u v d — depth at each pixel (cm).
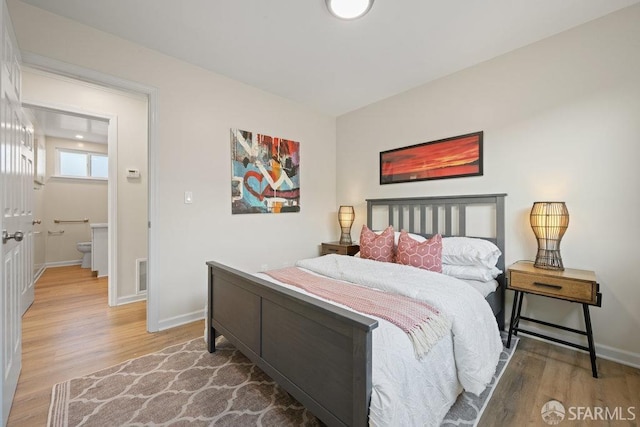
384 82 296
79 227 519
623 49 190
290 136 346
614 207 195
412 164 309
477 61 254
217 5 185
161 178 245
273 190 329
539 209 209
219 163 283
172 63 250
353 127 377
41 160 459
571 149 211
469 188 265
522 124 233
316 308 116
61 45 198
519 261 233
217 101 280
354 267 219
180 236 257
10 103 151
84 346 214
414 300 155
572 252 211
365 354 96
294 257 352
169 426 134
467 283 193
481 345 155
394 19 197
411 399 109
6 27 139
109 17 199
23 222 193
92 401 152
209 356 200
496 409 147
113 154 308
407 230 313
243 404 150
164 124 246
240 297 174
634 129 187
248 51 240
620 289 193
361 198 368
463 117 268
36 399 153
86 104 292
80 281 398
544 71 222
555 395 158
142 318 271
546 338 203
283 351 139
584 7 187
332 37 220
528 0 179
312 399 121
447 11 189
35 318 269
